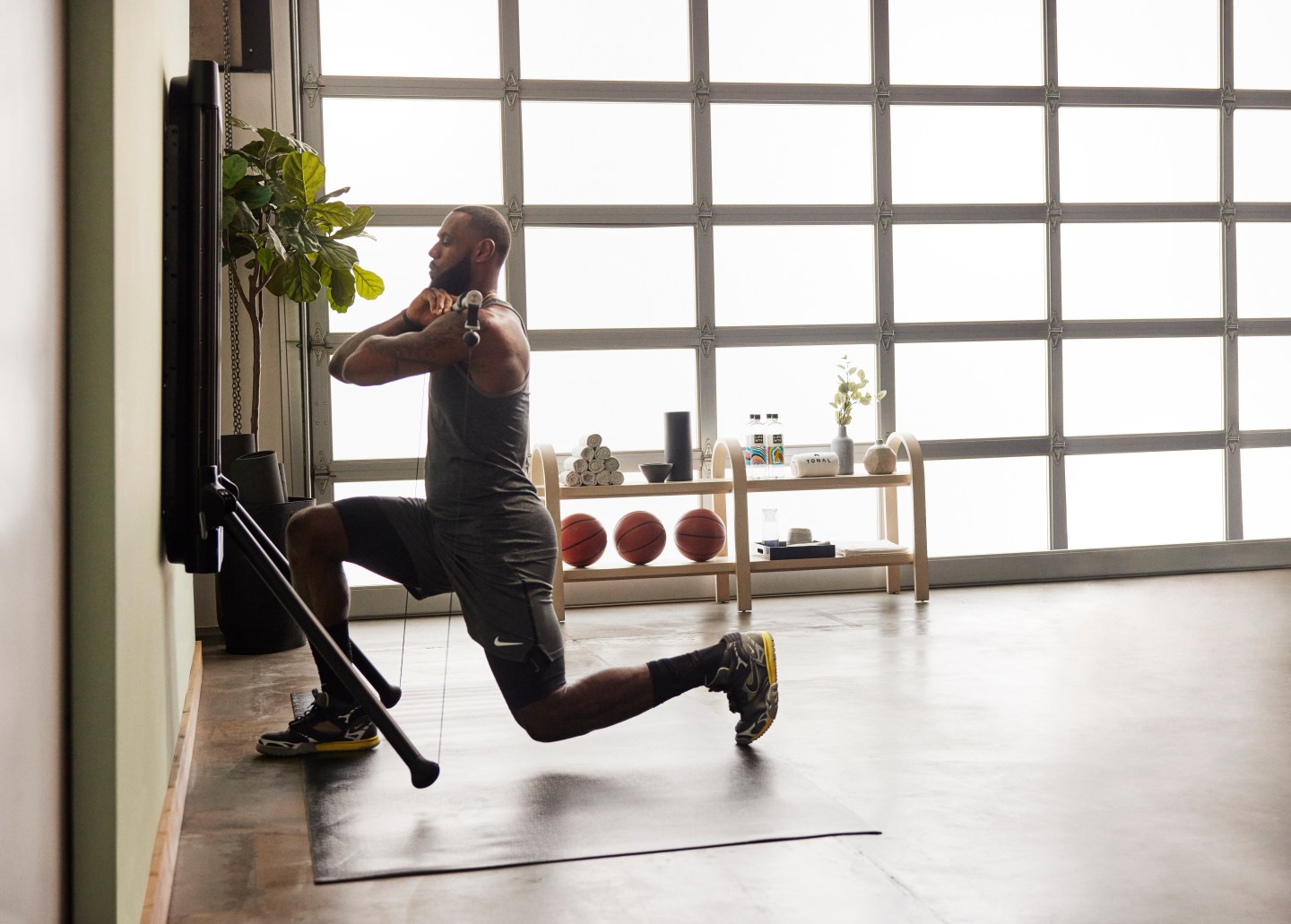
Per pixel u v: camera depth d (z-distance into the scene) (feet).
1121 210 20.92
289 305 17.46
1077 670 12.67
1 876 3.64
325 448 18.17
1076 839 7.33
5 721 3.72
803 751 9.50
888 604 18.12
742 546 17.65
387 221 18.39
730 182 19.66
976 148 20.53
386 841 7.50
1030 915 6.16
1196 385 21.45
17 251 3.97
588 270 19.16
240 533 7.98
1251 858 6.97
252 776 9.16
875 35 19.94
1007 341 20.66
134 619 5.93
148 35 7.14
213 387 8.11
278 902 6.56
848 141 20.06
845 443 18.62
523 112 18.83
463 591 8.88
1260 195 21.70
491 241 9.12
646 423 19.43
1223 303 21.48
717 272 19.60
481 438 8.83
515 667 8.80
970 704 11.10
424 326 9.11
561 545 17.16
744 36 19.66
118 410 5.30
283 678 13.21
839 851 7.18
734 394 19.71
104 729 5.12
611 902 6.44
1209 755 9.25
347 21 18.22
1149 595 18.51
